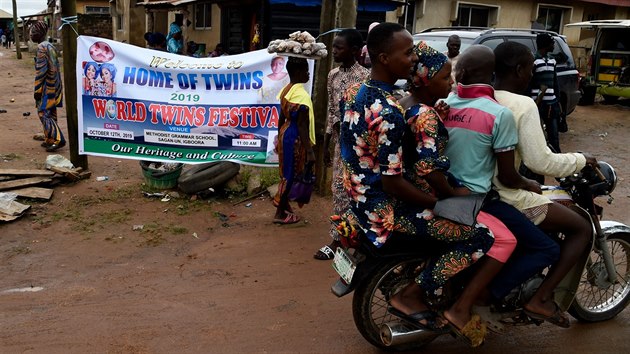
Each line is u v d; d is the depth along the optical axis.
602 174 3.54
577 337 3.81
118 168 7.34
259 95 6.14
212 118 6.25
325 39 6.09
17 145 8.51
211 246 5.16
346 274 3.24
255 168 6.61
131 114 6.37
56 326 3.76
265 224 5.70
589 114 13.15
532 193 3.32
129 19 17.50
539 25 16.52
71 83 6.72
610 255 3.81
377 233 3.05
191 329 3.77
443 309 3.32
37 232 5.33
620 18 19.91
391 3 11.95
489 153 3.11
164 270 4.65
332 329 3.82
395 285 3.42
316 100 6.29
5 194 5.89
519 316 3.44
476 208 3.07
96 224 5.53
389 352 3.56
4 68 20.42
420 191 2.98
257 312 4.02
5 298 4.12
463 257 3.12
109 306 4.04
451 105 3.19
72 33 6.59
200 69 6.17
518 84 3.38
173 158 6.39
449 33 9.19
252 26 13.70
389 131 2.84
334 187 4.83
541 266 3.23
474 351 3.60
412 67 2.91
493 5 16.58
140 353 3.48
